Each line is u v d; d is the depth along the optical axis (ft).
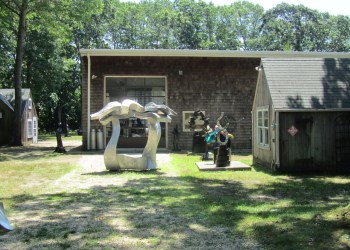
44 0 81.46
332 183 33.63
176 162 49.11
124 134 68.49
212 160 49.57
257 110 46.50
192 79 68.28
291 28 184.24
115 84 67.56
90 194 28.81
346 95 40.65
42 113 152.15
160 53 66.59
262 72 44.06
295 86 41.14
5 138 86.17
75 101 158.81
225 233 18.63
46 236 18.44
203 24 204.95
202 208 23.76
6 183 34.17
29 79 119.03
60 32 92.02
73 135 140.67
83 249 16.60
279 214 21.97
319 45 186.91
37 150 69.62
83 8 84.12
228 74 68.85
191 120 59.41
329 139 40.01
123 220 21.25
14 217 22.15
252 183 33.53
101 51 65.51
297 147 39.70
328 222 20.04
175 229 19.40
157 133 42.96
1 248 16.85
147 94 68.08
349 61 44.91
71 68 148.77
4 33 101.65
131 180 35.35
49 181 35.17
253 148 48.47
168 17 194.49
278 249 16.21
